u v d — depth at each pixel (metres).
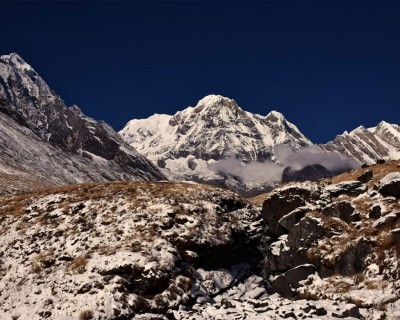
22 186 82.75
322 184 42.75
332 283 27.52
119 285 26.08
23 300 25.95
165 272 28.06
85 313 23.73
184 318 24.48
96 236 31.92
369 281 26.08
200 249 32.31
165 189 39.59
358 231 29.70
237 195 41.53
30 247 31.58
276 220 35.94
